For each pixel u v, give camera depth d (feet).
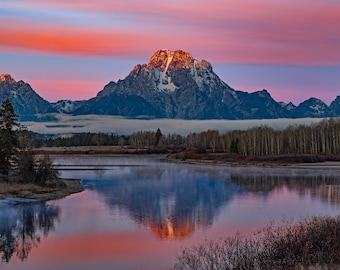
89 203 188.96
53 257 102.63
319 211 164.35
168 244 113.09
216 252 79.92
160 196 215.72
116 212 165.27
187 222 144.56
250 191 238.27
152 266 94.07
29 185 226.17
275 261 64.69
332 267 59.47
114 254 104.47
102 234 126.31
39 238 121.70
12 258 101.81
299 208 173.06
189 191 238.27
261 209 171.53
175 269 79.87
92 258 101.09
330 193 227.20
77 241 117.50
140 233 127.44
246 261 68.80
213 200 200.44
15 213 161.68
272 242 73.46
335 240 66.49
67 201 195.21
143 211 167.63
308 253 64.54
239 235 110.22
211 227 135.54
